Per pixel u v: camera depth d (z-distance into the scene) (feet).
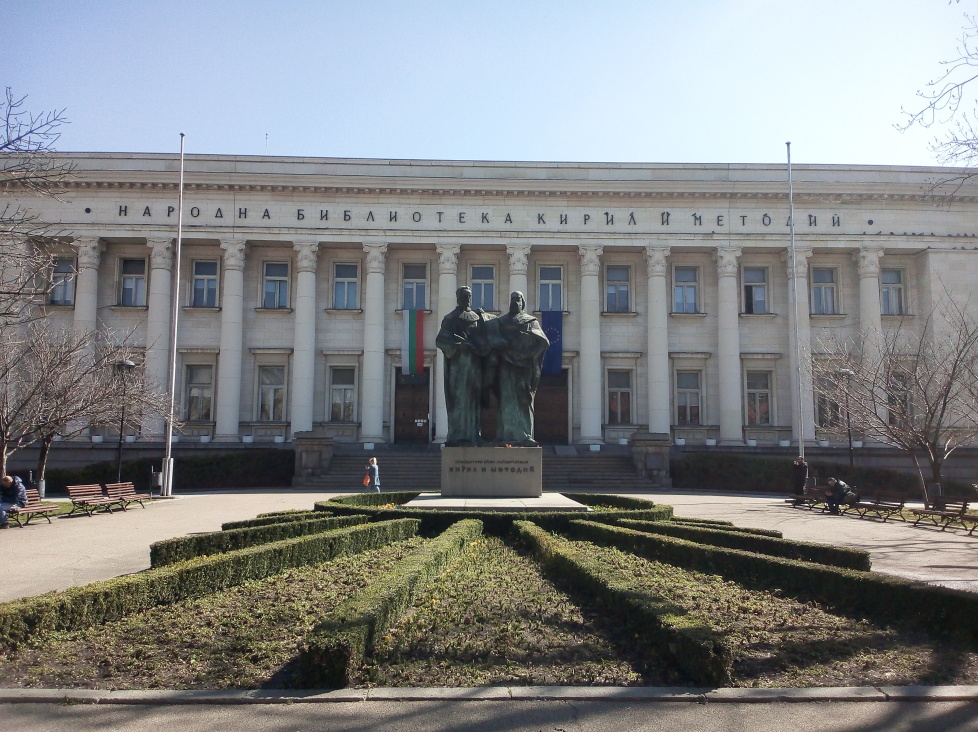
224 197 149.28
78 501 76.13
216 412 149.18
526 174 153.99
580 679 22.47
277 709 20.65
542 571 36.32
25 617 25.13
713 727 19.52
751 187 150.20
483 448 58.54
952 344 123.24
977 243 150.61
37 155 53.06
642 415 153.17
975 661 24.26
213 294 153.28
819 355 145.38
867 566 37.40
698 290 156.46
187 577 31.94
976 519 64.54
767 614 29.73
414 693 21.39
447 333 60.49
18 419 95.45
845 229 150.61
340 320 153.69
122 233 146.20
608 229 150.92
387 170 153.07
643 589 28.27
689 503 96.68
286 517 54.08
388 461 129.29
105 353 110.11
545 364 147.43
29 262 64.13
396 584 27.89
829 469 120.98
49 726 19.62
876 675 23.08
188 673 23.18
